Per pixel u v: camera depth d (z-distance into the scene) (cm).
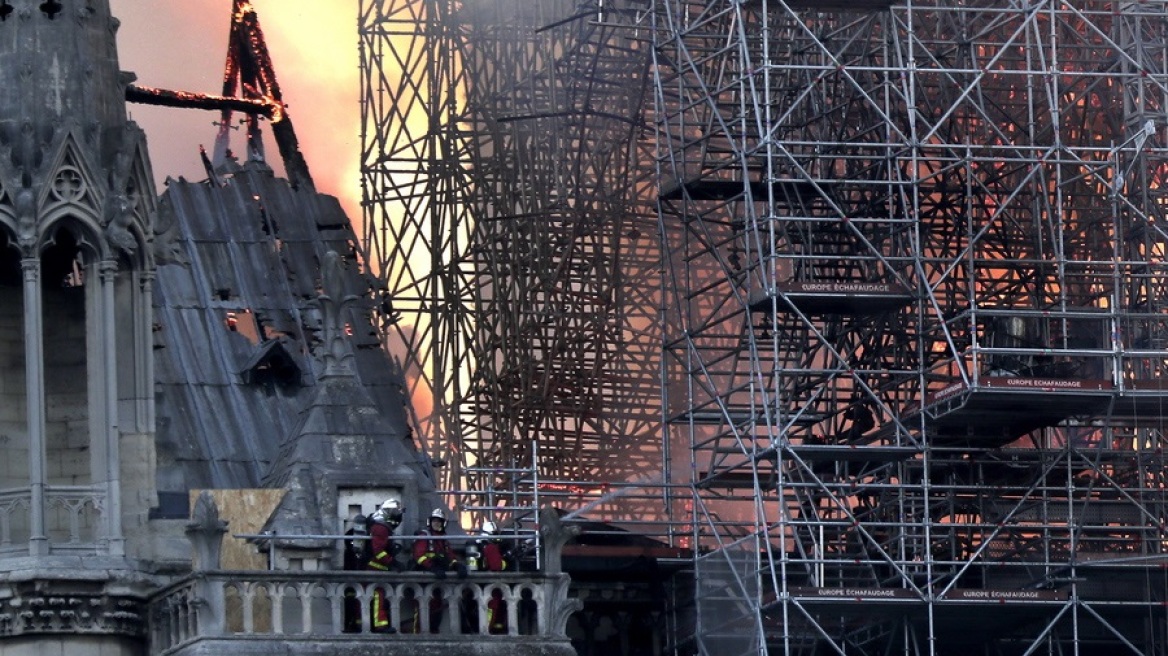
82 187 17138
